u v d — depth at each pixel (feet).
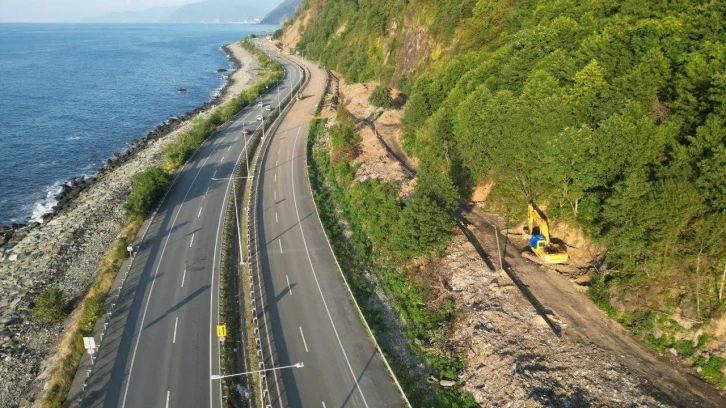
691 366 122.42
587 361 126.72
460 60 268.41
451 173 222.48
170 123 417.28
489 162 194.59
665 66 148.36
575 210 165.48
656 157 139.33
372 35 474.49
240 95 460.14
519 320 143.54
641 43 166.20
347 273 182.39
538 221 168.55
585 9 214.90
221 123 372.17
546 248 164.96
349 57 534.37
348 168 268.21
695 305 128.06
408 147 280.51
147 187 232.73
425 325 156.15
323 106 410.93
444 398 127.34
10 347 154.71
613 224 146.10
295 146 321.93
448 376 135.13
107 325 152.97
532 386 121.80
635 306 138.10
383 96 358.02
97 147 362.74
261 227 216.13
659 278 136.05
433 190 187.83
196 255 193.57
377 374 135.64
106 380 132.77
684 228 125.59
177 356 141.38
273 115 393.09
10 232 234.38
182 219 222.48
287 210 232.32
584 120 160.35
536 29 213.25
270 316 158.40
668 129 136.67
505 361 131.03
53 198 278.05
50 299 167.63
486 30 282.15
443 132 226.58
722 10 154.30
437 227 174.40
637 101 147.95
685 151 129.18
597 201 159.12
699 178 121.90
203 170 280.10
